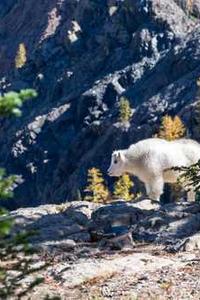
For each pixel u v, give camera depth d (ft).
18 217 116.26
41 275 83.97
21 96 39.32
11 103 39.04
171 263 86.48
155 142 140.67
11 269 48.62
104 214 115.34
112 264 85.81
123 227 110.93
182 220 106.01
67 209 126.82
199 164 109.29
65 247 100.37
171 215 109.91
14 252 46.09
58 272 84.02
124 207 116.47
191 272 80.74
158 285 76.28
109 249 99.25
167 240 101.04
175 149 139.44
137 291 74.23
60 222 113.91
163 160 138.00
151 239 103.14
